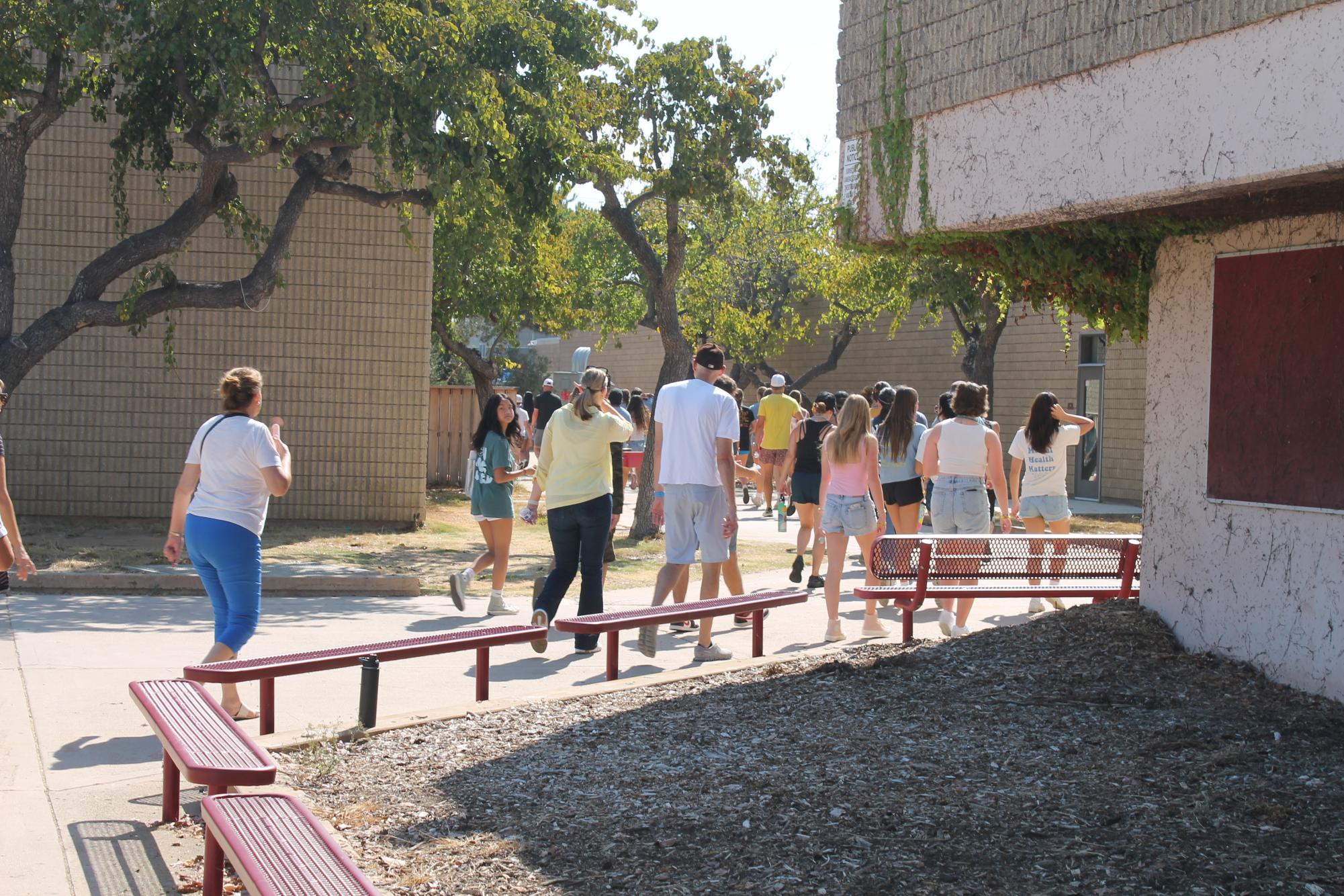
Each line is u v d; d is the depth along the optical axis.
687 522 8.41
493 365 25.45
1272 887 4.05
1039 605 10.60
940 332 32.88
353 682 7.72
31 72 12.27
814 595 11.97
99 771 5.62
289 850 3.46
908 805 4.87
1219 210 6.68
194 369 15.83
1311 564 6.61
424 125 12.98
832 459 9.21
